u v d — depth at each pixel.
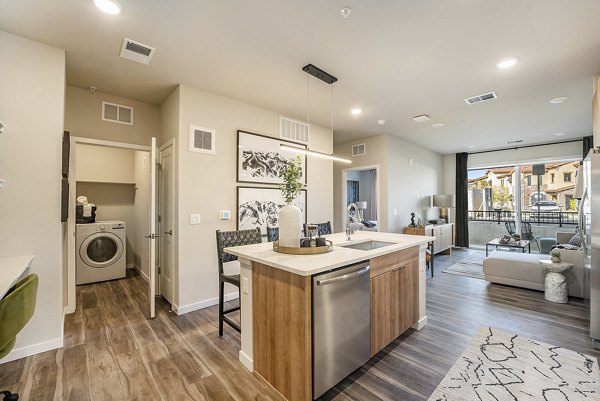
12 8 1.90
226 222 3.52
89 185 5.03
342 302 1.84
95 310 3.23
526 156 6.61
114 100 3.45
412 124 4.82
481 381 1.93
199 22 2.08
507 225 7.12
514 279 3.99
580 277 3.49
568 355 2.25
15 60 2.24
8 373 2.02
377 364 2.13
